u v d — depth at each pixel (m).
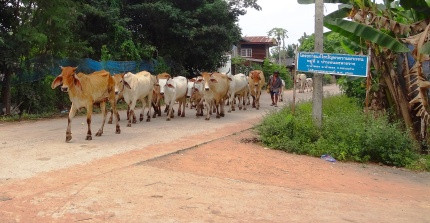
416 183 7.52
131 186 5.80
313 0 10.34
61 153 7.93
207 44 22.19
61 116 14.77
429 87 9.11
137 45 20.61
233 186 6.18
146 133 10.56
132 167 6.88
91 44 19.11
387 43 9.18
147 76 12.59
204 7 21.44
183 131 11.04
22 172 6.48
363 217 5.05
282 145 9.30
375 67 10.59
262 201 5.49
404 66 10.33
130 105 11.85
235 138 10.29
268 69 36.75
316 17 9.69
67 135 9.19
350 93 14.07
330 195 6.07
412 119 10.32
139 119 13.51
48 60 14.75
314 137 9.50
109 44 19.44
